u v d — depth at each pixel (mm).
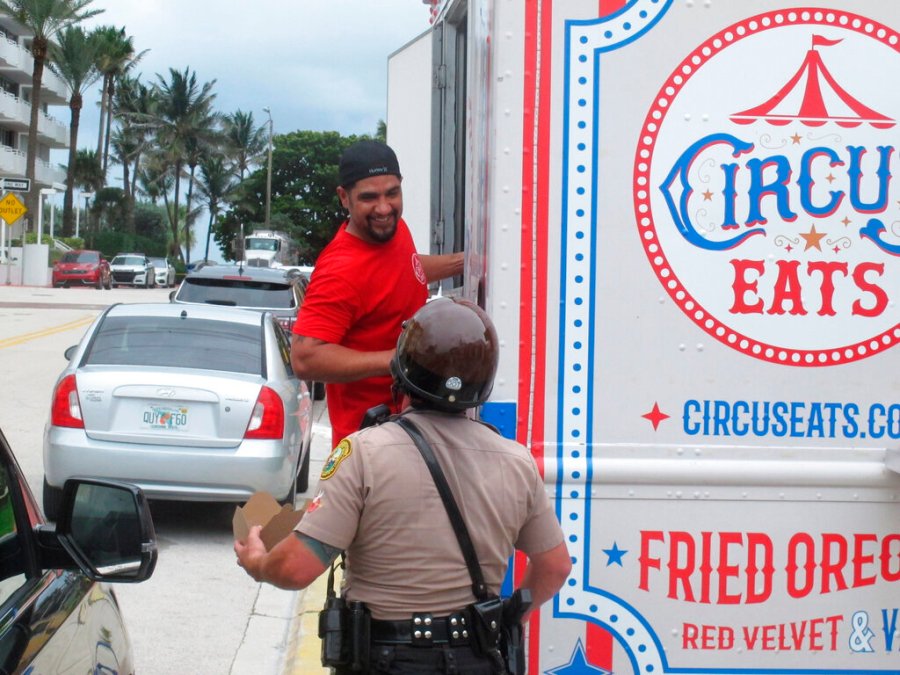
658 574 3092
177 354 7547
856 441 3127
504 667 2475
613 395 3078
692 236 3094
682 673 3100
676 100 3080
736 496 3098
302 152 85375
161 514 8312
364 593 2480
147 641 5727
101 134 76062
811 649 3119
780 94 3102
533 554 2656
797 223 3113
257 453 7121
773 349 3111
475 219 3172
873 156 3123
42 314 27062
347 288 3176
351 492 2445
